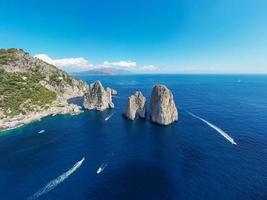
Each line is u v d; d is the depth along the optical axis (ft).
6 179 172.65
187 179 169.68
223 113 394.11
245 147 231.50
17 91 406.21
